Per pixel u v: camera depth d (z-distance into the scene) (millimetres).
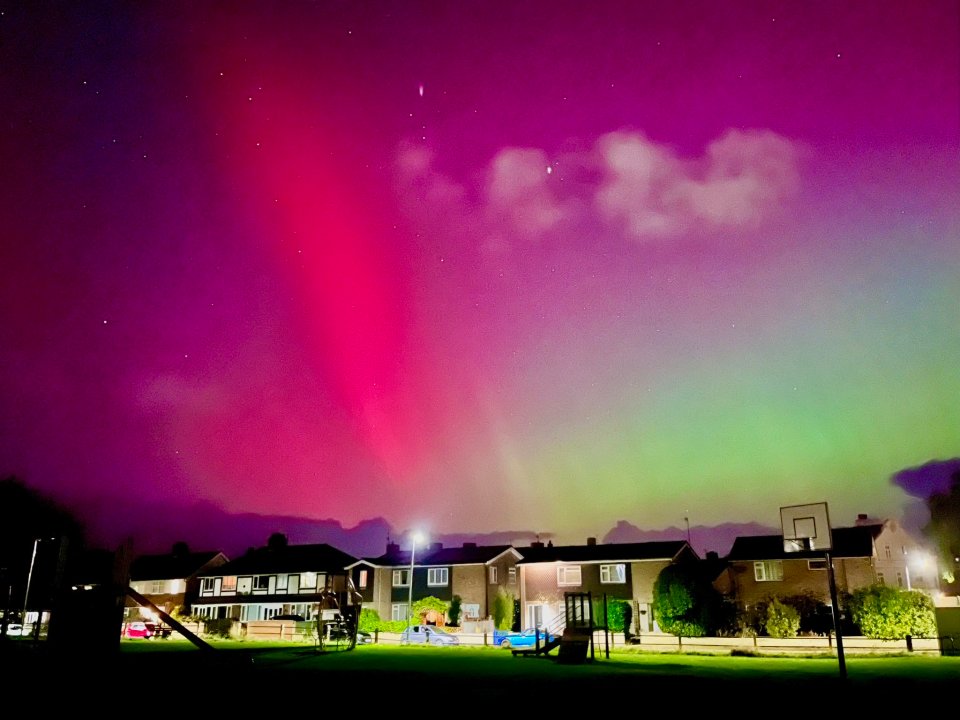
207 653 20031
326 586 42531
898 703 15141
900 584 50875
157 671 20125
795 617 35375
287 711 13383
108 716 12047
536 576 55344
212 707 13539
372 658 30016
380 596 62594
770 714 13609
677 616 37156
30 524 55062
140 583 72750
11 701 13281
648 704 15070
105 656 15883
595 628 31516
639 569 52719
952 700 15594
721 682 19641
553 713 13688
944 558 67562
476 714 13461
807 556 49844
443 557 63344
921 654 29406
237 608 68000
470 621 51750
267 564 70312
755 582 50875
